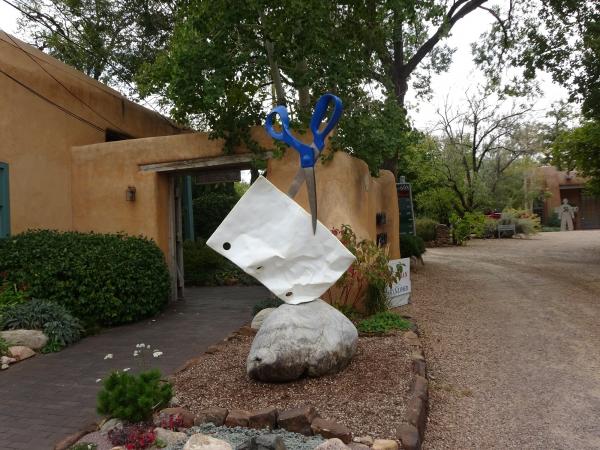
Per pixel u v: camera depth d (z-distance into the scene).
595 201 34.16
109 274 7.34
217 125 8.30
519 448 3.76
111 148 9.27
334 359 4.54
